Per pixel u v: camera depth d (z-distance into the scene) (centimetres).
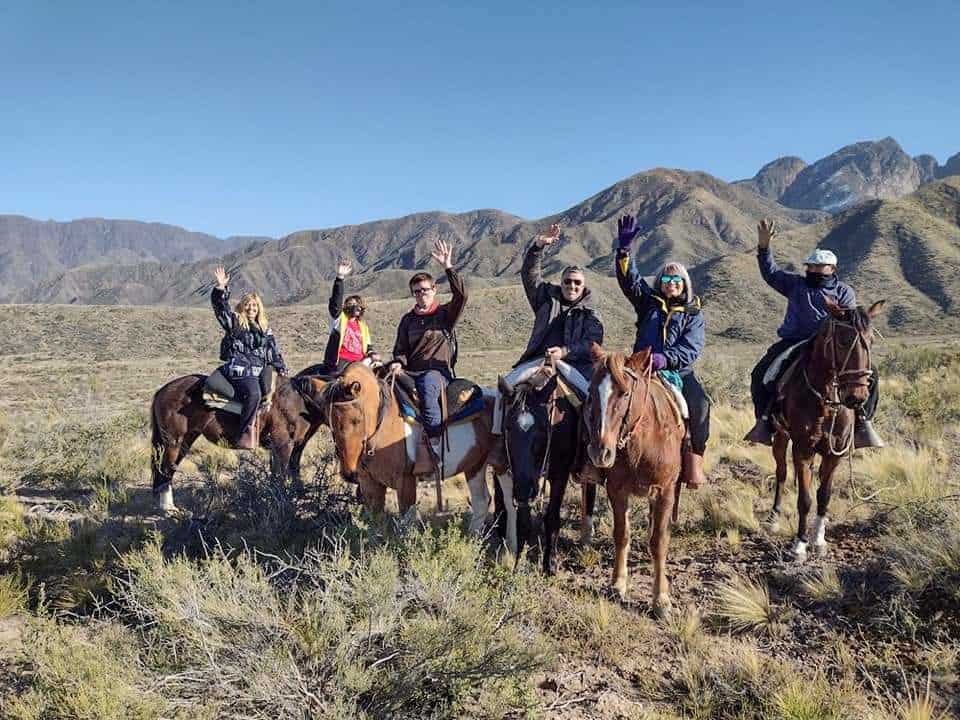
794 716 431
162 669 409
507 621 468
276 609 448
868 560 639
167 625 441
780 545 711
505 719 429
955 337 8656
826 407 643
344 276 934
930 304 12031
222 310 879
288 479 767
